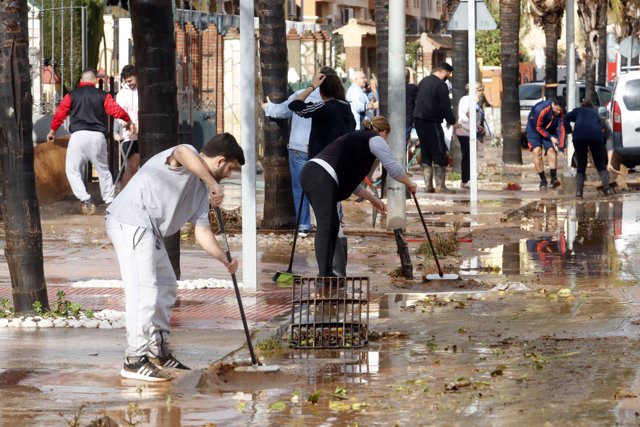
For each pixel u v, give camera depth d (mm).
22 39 12453
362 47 65875
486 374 10016
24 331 12172
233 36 34562
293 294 11781
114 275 16531
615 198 30219
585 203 28859
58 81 32844
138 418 8570
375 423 8359
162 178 10133
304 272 16672
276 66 21453
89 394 9375
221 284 15391
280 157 21422
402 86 19875
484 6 27406
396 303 14070
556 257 18484
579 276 16391
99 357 10836
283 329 12320
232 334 12023
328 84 16312
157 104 15117
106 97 24922
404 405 8906
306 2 66812
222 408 8898
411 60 67312
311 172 14141
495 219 24109
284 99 21594
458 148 37031
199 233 10461
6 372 10148
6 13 12328
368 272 16750
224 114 34656
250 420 8500
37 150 26875
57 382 9797
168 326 10422
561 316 12969
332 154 14172
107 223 10195
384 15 27938
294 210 21547
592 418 8359
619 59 50781
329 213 14094
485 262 17859
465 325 12562
